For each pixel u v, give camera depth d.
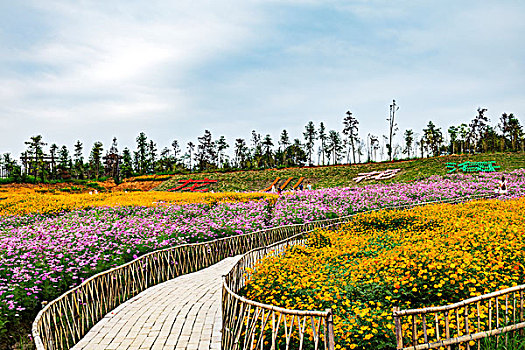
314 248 13.98
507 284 7.91
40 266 9.60
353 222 20.25
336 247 13.84
